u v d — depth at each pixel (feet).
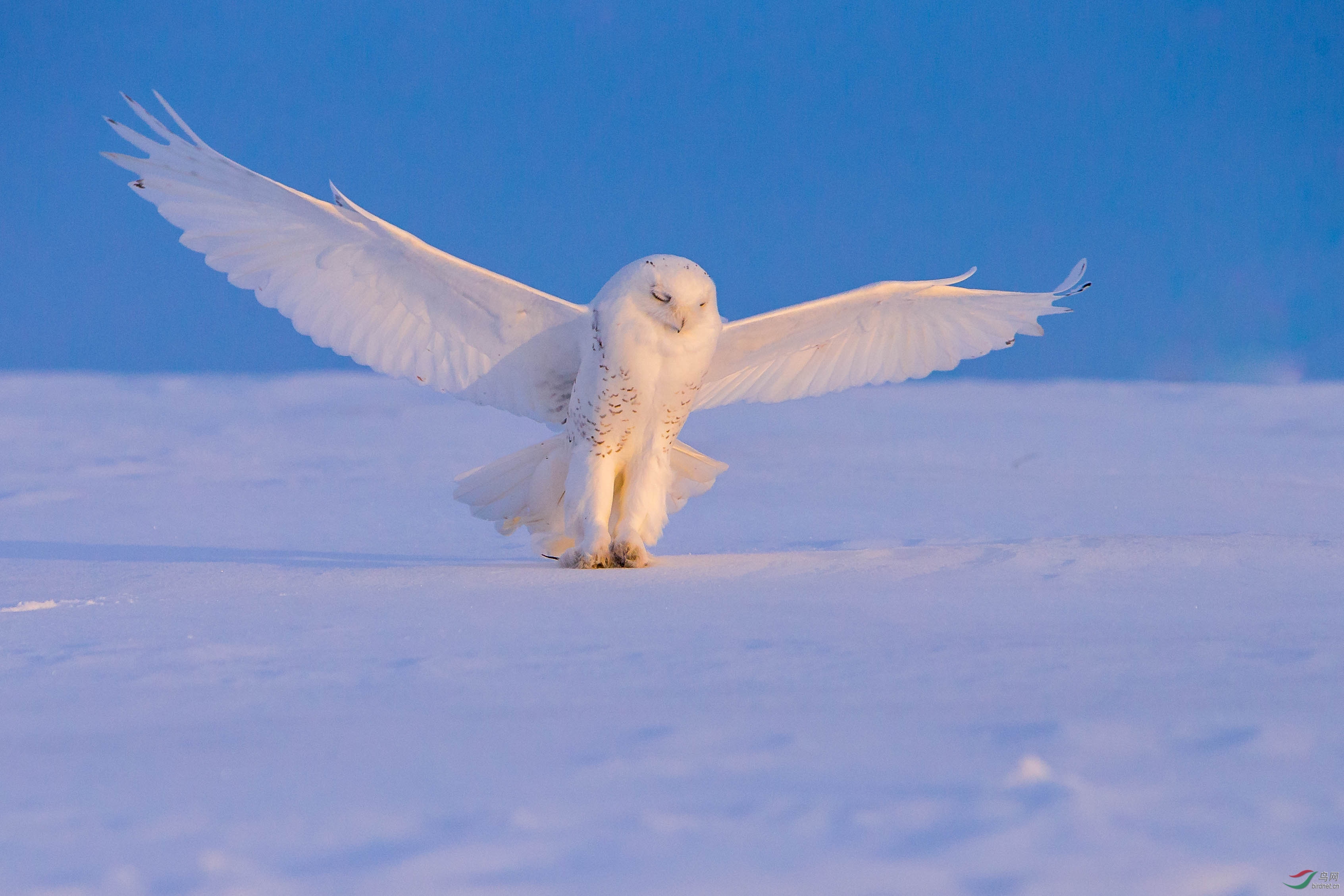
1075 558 35.60
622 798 14.44
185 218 38.27
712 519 61.52
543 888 11.93
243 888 11.99
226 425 134.31
